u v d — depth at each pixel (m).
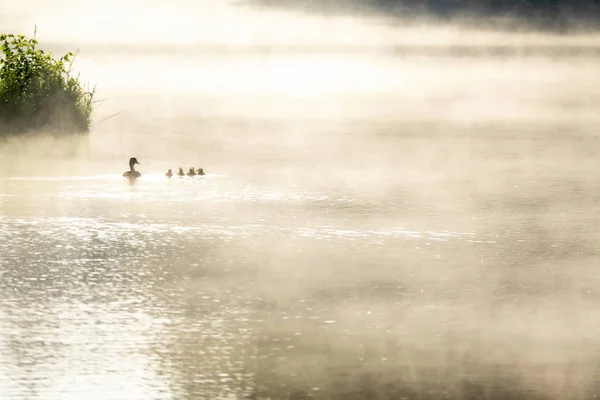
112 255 57.41
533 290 51.22
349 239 62.12
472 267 55.56
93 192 76.81
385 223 66.81
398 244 60.88
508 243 61.19
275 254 58.12
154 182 81.88
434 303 48.97
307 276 53.41
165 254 57.81
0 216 67.12
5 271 53.59
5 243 59.69
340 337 44.00
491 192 78.75
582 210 71.56
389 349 42.62
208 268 54.88
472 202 74.38
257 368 40.34
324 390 38.31
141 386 38.50
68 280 52.09
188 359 41.16
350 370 40.28
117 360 41.00
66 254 57.38
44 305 47.81
